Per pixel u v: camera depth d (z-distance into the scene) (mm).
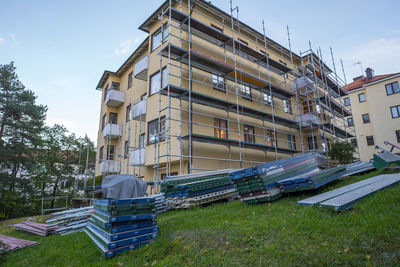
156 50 15977
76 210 10930
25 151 23328
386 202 5207
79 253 5566
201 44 14414
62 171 29453
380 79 29953
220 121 14406
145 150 15344
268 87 17000
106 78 24281
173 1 14188
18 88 24203
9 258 6383
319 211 5254
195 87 13617
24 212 25797
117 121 22406
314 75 18766
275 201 7309
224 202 9391
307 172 9188
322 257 3434
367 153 31172
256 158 15680
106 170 18609
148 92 16125
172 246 4797
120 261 4605
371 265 3086
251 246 4191
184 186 8891
